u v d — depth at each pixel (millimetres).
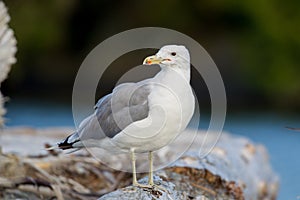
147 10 35031
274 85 31234
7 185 8648
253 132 21500
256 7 33375
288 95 30781
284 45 32875
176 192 7746
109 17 35062
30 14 32875
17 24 32562
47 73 32281
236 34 33688
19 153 9766
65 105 25938
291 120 24859
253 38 33281
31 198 8648
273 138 20422
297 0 33156
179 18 34750
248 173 10383
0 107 9383
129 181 9500
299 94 30703
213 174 8852
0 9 9102
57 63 33031
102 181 9672
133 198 6957
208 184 8812
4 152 9727
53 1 33375
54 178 8859
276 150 18516
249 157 11016
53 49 33500
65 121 21375
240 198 9008
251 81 31062
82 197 8812
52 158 9703
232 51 32875
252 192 10219
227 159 9898
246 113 26375
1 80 9305
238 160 10312
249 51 32812
